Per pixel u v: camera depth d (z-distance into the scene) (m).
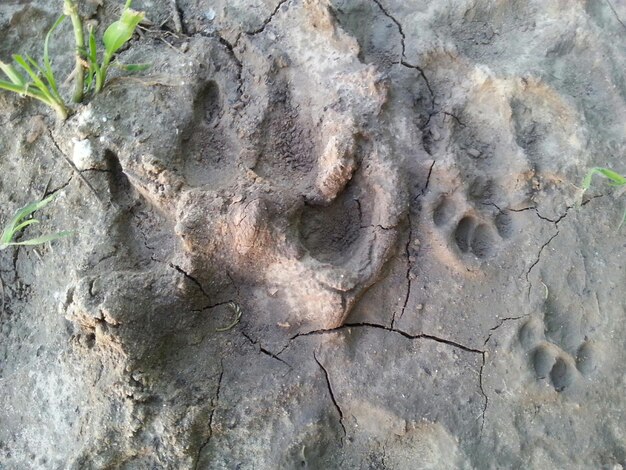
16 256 0.23
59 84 0.23
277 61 0.22
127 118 0.21
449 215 0.21
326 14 0.22
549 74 0.22
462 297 0.20
